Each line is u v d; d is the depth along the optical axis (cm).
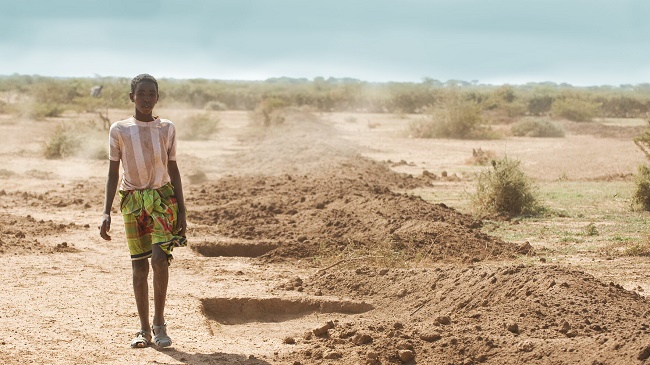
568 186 1883
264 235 1216
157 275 635
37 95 6794
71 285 873
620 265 1026
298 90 10069
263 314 828
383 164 2409
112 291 846
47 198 1614
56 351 627
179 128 3641
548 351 567
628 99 6838
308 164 2252
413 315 761
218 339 688
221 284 906
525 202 1485
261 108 5000
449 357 593
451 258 1058
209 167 2298
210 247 1152
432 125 3769
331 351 623
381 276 869
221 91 7819
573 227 1330
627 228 1312
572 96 6850
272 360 617
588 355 546
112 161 637
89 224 1311
